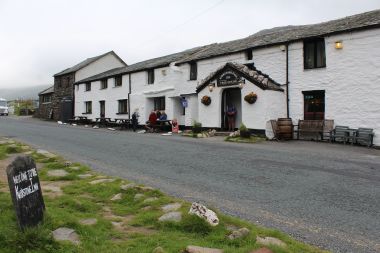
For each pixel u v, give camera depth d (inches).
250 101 749.9
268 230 197.2
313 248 179.5
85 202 244.4
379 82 630.5
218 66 914.1
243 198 280.5
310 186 318.7
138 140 702.5
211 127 853.8
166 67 1093.1
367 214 241.9
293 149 559.2
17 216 173.5
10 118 1841.8
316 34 707.4
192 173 374.0
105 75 1423.5
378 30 630.5
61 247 163.2
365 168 401.1
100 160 457.4
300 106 745.0
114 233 189.9
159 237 183.6
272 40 810.8
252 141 658.8
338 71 684.1
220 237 183.6
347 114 672.4
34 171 190.7
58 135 826.2
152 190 277.1
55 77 1800.0
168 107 1071.6
